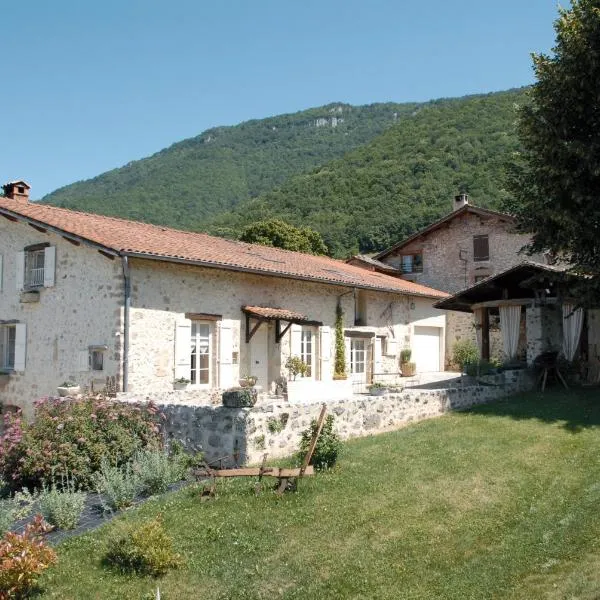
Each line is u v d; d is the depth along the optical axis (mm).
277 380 16266
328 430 8852
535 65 13852
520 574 5879
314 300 17953
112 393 11953
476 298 17969
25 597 5609
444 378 20969
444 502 7410
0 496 8492
